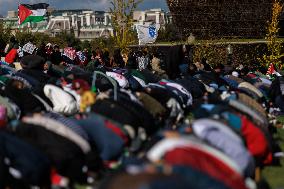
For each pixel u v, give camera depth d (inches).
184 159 286.2
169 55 887.7
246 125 427.8
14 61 1031.0
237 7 3046.3
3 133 351.6
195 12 3083.2
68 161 369.4
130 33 2628.0
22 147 347.6
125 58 1492.4
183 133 349.1
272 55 2169.0
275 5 2290.8
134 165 299.4
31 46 1033.5
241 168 356.8
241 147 361.1
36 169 346.6
